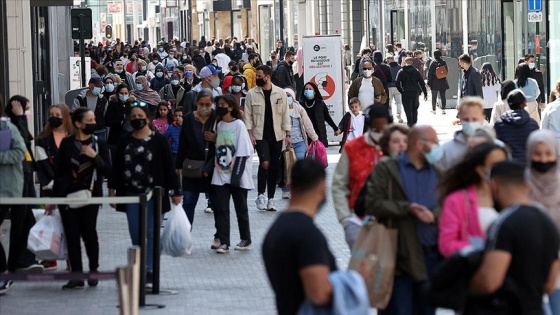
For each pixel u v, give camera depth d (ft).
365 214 70.23
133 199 82.12
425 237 67.21
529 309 50.80
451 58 304.09
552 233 51.13
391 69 266.16
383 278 66.03
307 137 142.20
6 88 136.15
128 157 90.48
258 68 132.57
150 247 92.32
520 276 50.65
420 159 67.77
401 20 385.09
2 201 80.53
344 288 50.03
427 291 53.83
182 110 136.98
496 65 269.23
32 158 99.35
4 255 91.86
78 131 90.17
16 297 90.07
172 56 355.56
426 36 345.51
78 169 89.45
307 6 546.67
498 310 51.06
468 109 75.46
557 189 68.08
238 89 150.71
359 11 481.87
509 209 51.06
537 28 214.48
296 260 50.06
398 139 69.31
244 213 111.65
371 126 73.20
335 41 213.66
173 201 93.40
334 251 109.29
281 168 147.02
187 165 110.73
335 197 73.61
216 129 109.81
